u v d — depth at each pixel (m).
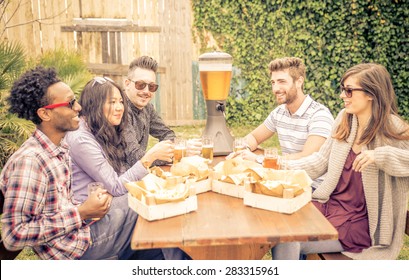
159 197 1.56
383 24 6.86
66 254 1.71
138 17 6.97
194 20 7.08
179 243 1.41
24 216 1.58
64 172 1.78
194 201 1.64
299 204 1.66
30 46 6.80
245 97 7.38
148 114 2.92
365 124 2.08
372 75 2.01
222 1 7.03
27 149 1.66
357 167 1.98
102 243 1.88
